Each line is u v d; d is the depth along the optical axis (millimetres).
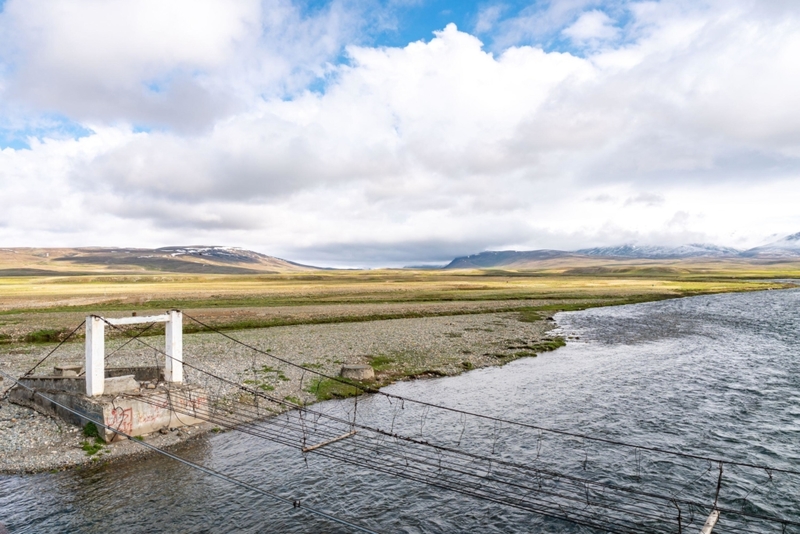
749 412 32094
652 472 23328
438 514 19469
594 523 18984
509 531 18406
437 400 34281
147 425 26391
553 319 84625
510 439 27203
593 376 41688
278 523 18438
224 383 35406
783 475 23078
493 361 47125
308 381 37312
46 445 24312
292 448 25438
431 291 136625
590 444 26562
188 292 120000
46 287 141250
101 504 19391
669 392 36750
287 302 99688
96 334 26125
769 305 108812
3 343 53500
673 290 150000
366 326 69125
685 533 18328
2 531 17266
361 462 23891
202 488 20953
